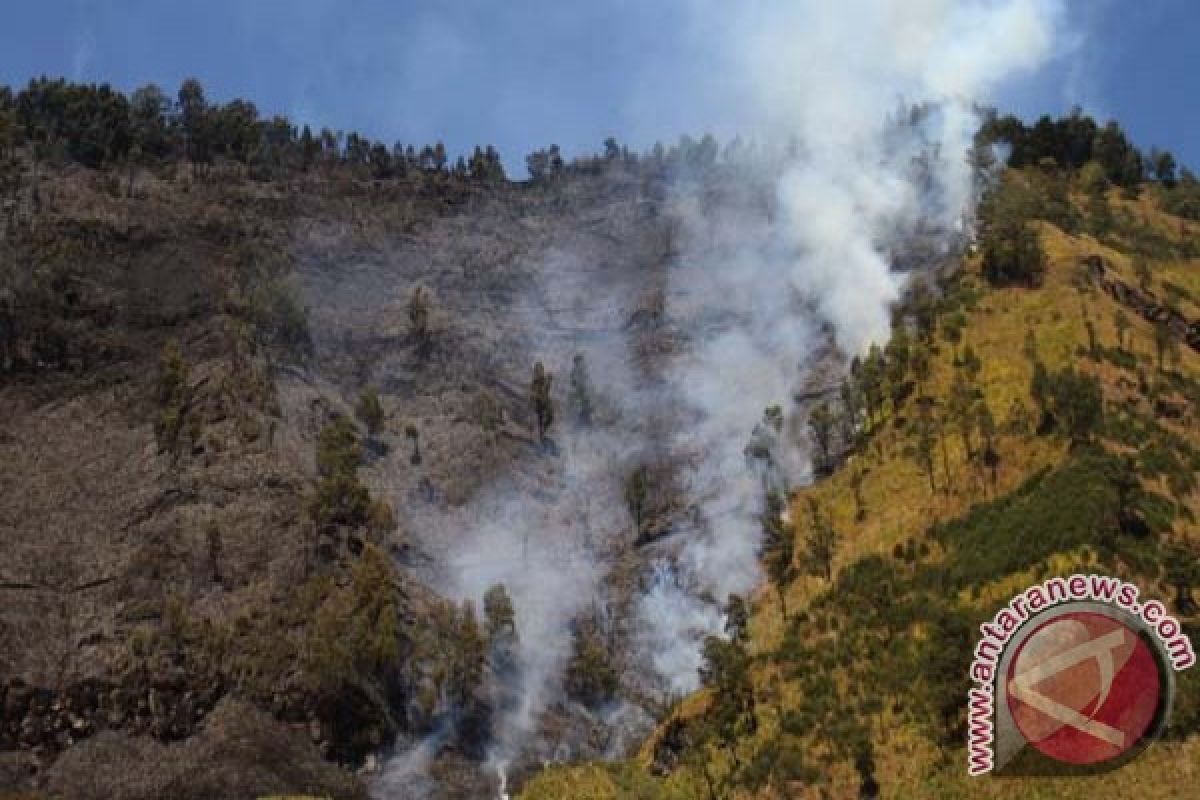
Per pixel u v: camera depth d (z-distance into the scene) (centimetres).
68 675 12206
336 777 11731
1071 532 11575
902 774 10588
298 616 12838
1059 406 13025
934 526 12719
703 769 11281
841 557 13100
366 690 12256
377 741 12062
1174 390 13875
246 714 12025
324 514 13738
